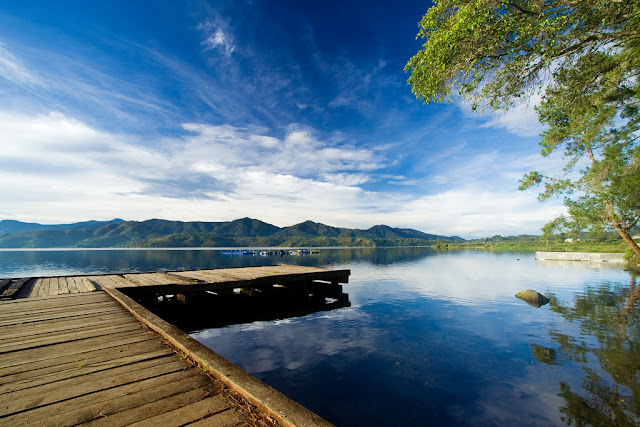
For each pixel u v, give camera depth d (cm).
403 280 2820
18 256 8344
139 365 410
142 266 4547
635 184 1570
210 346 995
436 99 965
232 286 1371
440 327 1206
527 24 737
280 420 264
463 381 725
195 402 310
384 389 687
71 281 1329
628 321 1267
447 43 801
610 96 1252
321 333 1141
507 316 1382
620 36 769
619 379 720
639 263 3156
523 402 624
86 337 539
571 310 1491
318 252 12519
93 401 313
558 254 5794
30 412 291
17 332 570
